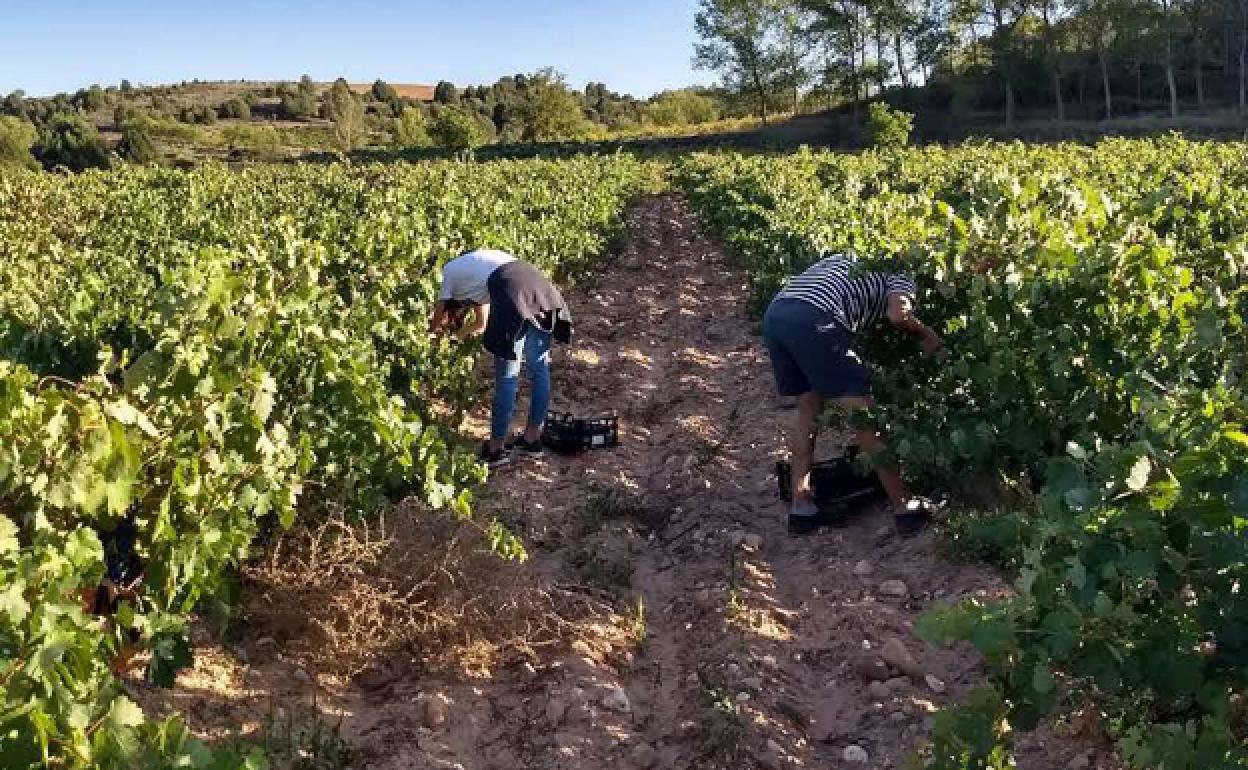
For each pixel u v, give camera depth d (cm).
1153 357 482
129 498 346
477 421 820
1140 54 6919
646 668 462
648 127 8994
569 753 392
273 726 388
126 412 338
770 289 1075
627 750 398
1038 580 290
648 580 550
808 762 389
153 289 705
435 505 473
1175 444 304
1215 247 653
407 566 470
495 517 555
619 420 840
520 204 1739
